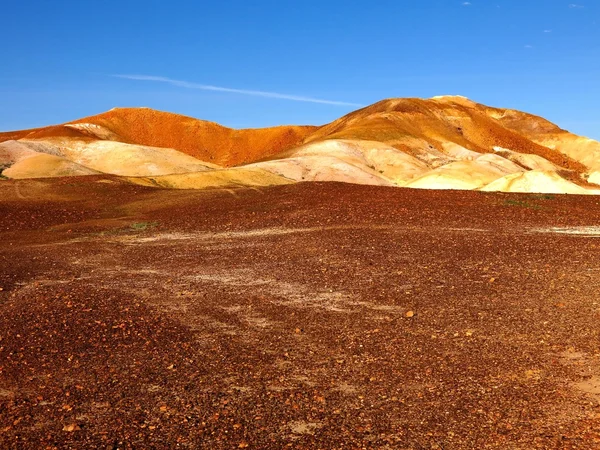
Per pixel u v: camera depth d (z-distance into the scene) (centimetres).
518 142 18838
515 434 654
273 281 1461
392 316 1125
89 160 11550
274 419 705
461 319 1089
